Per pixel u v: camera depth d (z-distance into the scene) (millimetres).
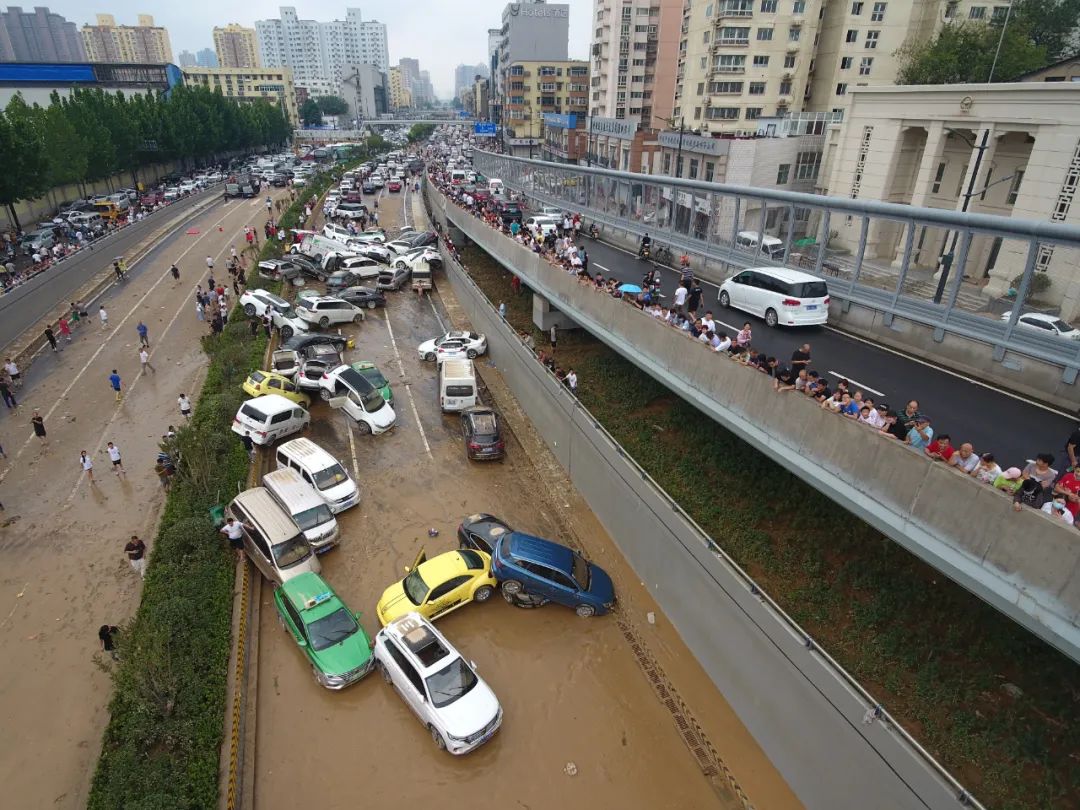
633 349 19719
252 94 159000
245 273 47250
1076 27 45719
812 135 49688
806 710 12664
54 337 33406
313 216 66375
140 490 22344
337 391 28062
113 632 15766
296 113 167625
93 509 21250
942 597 12891
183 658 14891
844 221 35312
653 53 83375
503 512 22328
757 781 13633
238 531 18938
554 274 26391
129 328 36781
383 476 24047
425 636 15242
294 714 15016
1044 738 10711
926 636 12680
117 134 71375
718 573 15312
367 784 13586
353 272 46781
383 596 17641
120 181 76750
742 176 48656
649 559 18594
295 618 16188
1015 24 44125
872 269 22500
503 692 15766
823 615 14094
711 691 15695
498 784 13695
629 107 85312
